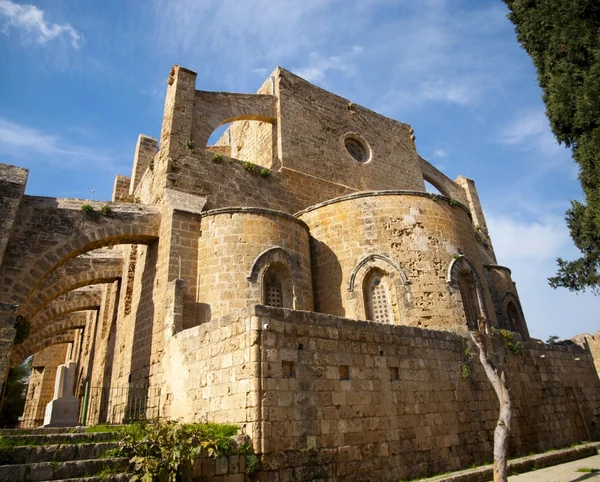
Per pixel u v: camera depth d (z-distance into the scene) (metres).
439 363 15.20
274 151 28.23
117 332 24.16
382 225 21.02
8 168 17.86
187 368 13.60
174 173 21.80
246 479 9.73
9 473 8.00
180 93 24.34
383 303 20.03
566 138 16.41
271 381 10.84
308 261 20.89
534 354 20.89
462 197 42.50
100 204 19.83
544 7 16.94
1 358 14.37
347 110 33.28
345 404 11.97
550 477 13.38
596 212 15.57
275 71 30.30
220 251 18.59
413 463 12.70
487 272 30.64
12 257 17.36
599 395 24.06
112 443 9.78
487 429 15.65
